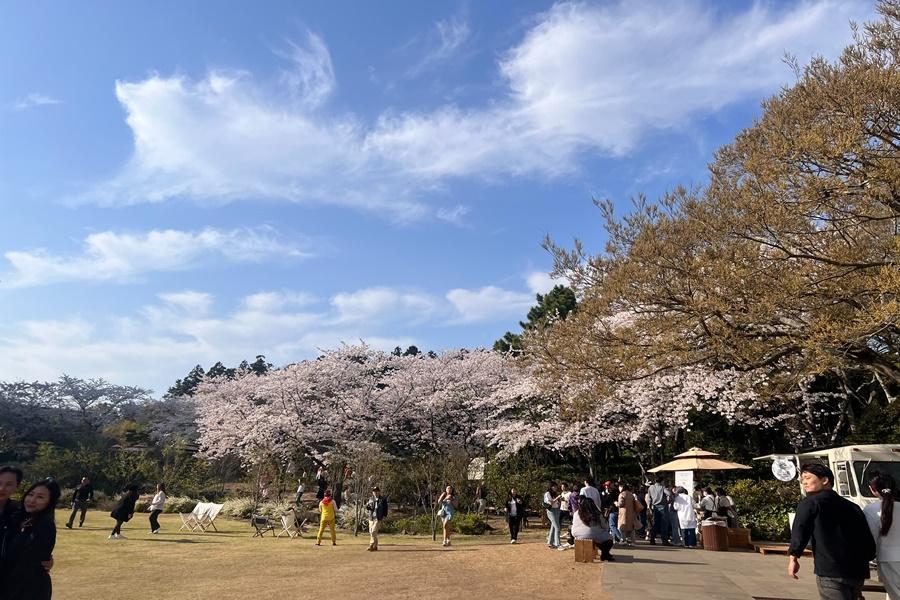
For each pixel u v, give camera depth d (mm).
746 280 11023
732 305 11391
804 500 5270
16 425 44375
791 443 24078
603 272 13570
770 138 11477
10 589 4516
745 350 11477
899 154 10398
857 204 10836
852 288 10492
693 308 11648
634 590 9773
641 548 15781
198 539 19188
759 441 25484
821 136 10398
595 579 11031
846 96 10484
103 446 41906
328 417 32656
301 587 10938
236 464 38781
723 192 12414
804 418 23672
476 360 36844
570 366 14031
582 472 30172
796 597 9391
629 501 16734
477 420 33219
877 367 11938
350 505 25516
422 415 34125
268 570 13023
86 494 21438
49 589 4719
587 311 13570
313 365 35812
